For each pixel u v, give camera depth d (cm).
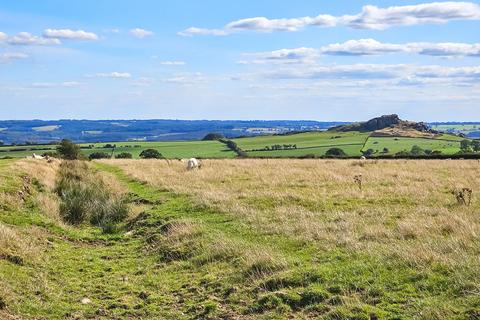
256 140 13062
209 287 1130
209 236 1502
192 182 2888
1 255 1250
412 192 2214
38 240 1532
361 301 940
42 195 2309
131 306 1055
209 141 12544
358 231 1448
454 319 814
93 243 1681
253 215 1742
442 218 1525
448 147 10381
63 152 5053
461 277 948
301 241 1370
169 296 1110
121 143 12525
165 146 11169
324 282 1036
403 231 1377
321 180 2808
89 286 1186
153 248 1534
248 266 1184
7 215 1753
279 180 2798
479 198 2041
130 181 3219
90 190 2561
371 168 3559
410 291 952
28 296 1063
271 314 945
